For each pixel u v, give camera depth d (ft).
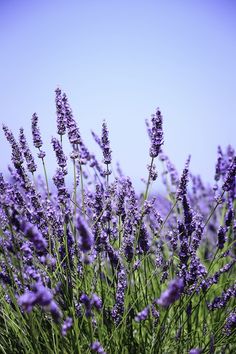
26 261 1.75
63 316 1.67
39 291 1.26
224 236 1.81
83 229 1.37
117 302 1.73
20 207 1.80
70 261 1.79
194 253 1.76
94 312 1.73
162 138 1.77
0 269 1.81
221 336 1.81
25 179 1.81
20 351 1.71
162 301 1.28
